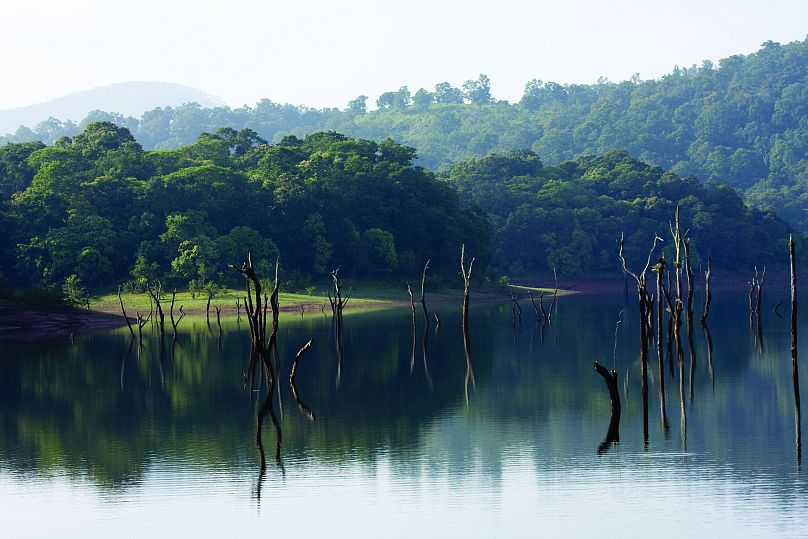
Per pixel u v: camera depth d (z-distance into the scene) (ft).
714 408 215.72
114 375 276.21
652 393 237.86
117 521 140.77
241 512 143.84
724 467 163.22
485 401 228.43
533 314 508.12
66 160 645.10
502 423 202.59
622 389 244.22
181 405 226.79
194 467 168.76
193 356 320.09
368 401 230.07
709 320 453.99
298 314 504.02
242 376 272.31
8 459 175.94
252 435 193.36
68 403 230.27
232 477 162.20
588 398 231.30
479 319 472.44
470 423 202.90
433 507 144.66
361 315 499.10
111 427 201.98
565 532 132.98
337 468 167.22
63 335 398.83
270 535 134.31
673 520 136.46
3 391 248.52
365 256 634.43
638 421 203.21
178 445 185.06
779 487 151.12
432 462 170.40
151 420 209.05
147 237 592.19
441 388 248.11
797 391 186.80
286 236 626.64
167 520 140.87
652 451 175.83
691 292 299.79
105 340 376.07
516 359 305.53
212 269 554.87
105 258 552.82
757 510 139.95
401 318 476.95
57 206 585.63
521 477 159.74
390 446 182.70
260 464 170.40
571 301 643.86
